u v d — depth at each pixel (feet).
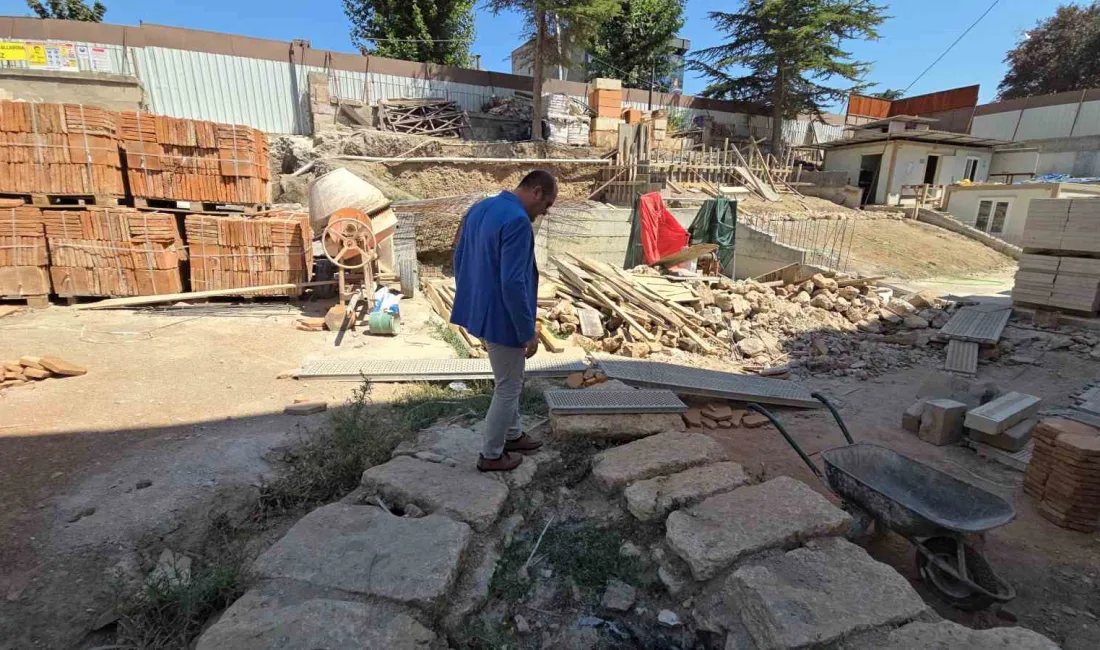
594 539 10.95
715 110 91.04
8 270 23.70
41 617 7.79
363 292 26.32
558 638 8.88
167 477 11.21
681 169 63.00
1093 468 11.72
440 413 15.56
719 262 43.60
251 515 10.61
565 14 63.77
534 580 9.89
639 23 92.48
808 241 51.21
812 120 95.14
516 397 11.21
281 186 51.01
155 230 25.59
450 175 60.29
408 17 81.41
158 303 26.30
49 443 12.43
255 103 60.59
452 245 39.70
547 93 77.00
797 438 16.56
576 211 41.81
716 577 9.27
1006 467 15.19
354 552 8.99
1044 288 27.27
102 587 8.41
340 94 64.64
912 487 10.67
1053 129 83.51
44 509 9.93
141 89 52.21
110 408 14.65
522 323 9.92
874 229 59.47
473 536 9.93
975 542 9.54
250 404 15.57
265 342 21.70
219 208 29.45
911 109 103.71
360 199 29.35
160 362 18.54
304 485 11.28
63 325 21.95
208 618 8.31
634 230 43.11
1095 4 107.45
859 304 32.48
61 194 24.13
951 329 27.02
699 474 12.04
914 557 11.03
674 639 8.91
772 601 8.25
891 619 8.09
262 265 27.71
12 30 51.34
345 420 13.73
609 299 29.50
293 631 7.35
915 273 47.65
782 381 20.70
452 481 11.27
